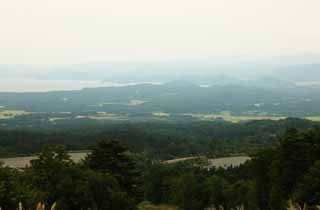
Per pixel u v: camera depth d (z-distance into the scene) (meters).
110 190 31.94
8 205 22.78
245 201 48.34
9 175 26.48
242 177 68.12
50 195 28.39
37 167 31.33
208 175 73.56
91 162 39.72
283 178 37.66
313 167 33.72
